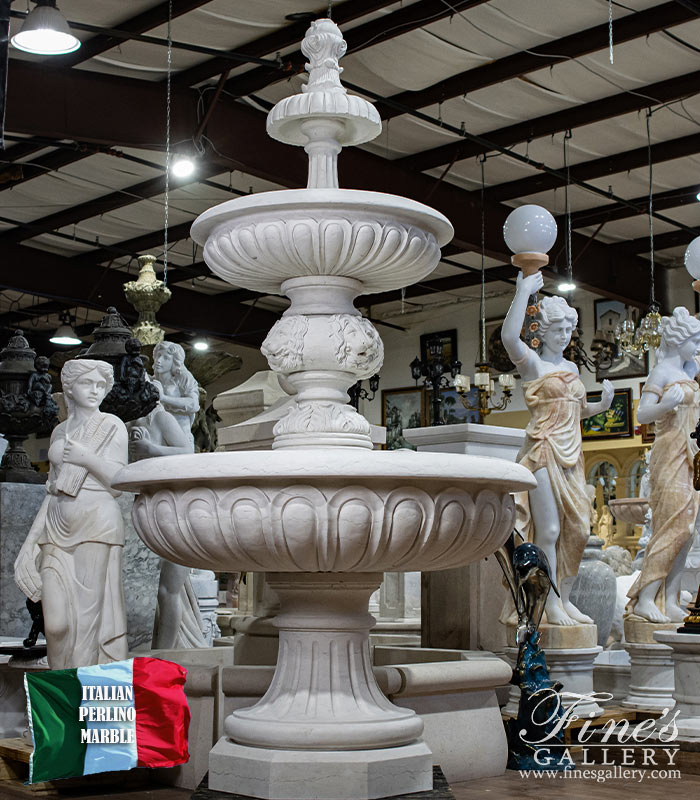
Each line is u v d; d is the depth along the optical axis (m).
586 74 11.95
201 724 3.92
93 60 11.41
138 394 5.59
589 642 5.14
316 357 3.58
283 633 3.62
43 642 5.50
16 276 18.02
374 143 14.12
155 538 3.45
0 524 6.71
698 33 10.98
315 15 10.79
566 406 5.17
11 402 6.64
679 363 5.70
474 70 11.88
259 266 3.57
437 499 3.24
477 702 4.23
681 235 17.45
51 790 3.90
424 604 5.85
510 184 15.41
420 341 21.78
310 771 3.27
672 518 5.62
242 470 3.15
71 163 14.70
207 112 11.87
